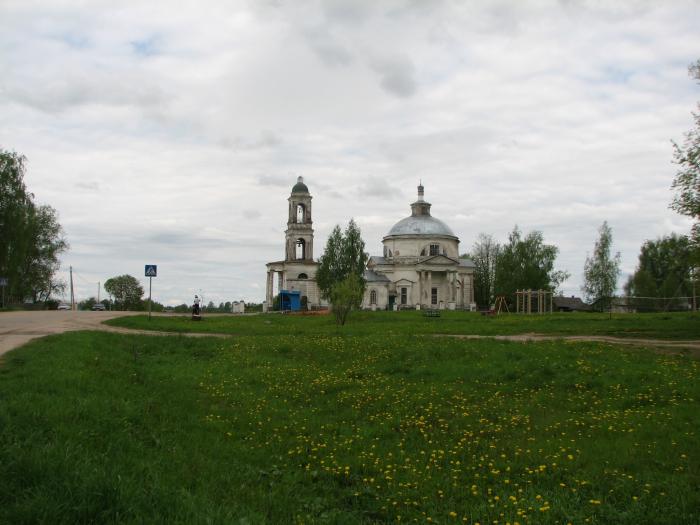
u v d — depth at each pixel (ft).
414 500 35.96
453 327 149.28
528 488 37.35
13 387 47.24
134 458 35.86
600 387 64.18
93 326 132.46
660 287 345.10
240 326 155.94
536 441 47.80
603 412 55.21
